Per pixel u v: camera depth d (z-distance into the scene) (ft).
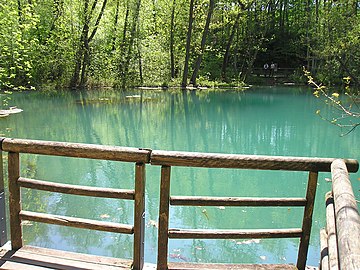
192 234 7.80
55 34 63.82
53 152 7.83
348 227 4.00
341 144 29.68
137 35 71.15
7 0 35.91
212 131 35.45
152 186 18.83
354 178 19.99
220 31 86.79
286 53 94.94
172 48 75.92
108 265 7.98
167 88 70.69
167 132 34.68
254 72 96.17
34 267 7.79
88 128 35.12
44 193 16.99
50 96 56.08
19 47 35.55
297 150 28.12
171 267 7.90
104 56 69.82
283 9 101.55
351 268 3.10
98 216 14.74
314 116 42.93
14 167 8.20
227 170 22.00
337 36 50.11
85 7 65.00
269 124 38.70
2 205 8.57
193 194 18.06
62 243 12.30
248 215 15.28
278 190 18.69
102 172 21.07
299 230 7.97
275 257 11.84
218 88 73.31
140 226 7.77
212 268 7.93
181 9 76.18
